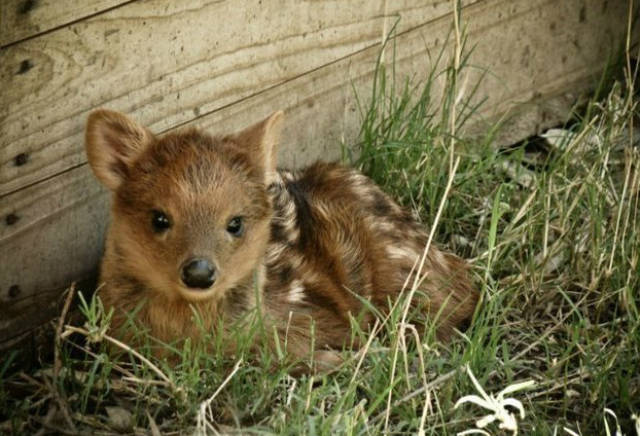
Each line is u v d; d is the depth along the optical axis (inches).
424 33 368.2
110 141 280.8
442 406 279.6
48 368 287.1
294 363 282.0
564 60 420.5
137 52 293.9
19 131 277.7
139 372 285.0
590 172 354.6
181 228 271.6
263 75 328.2
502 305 334.3
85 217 302.2
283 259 311.1
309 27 333.7
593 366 298.8
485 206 365.7
